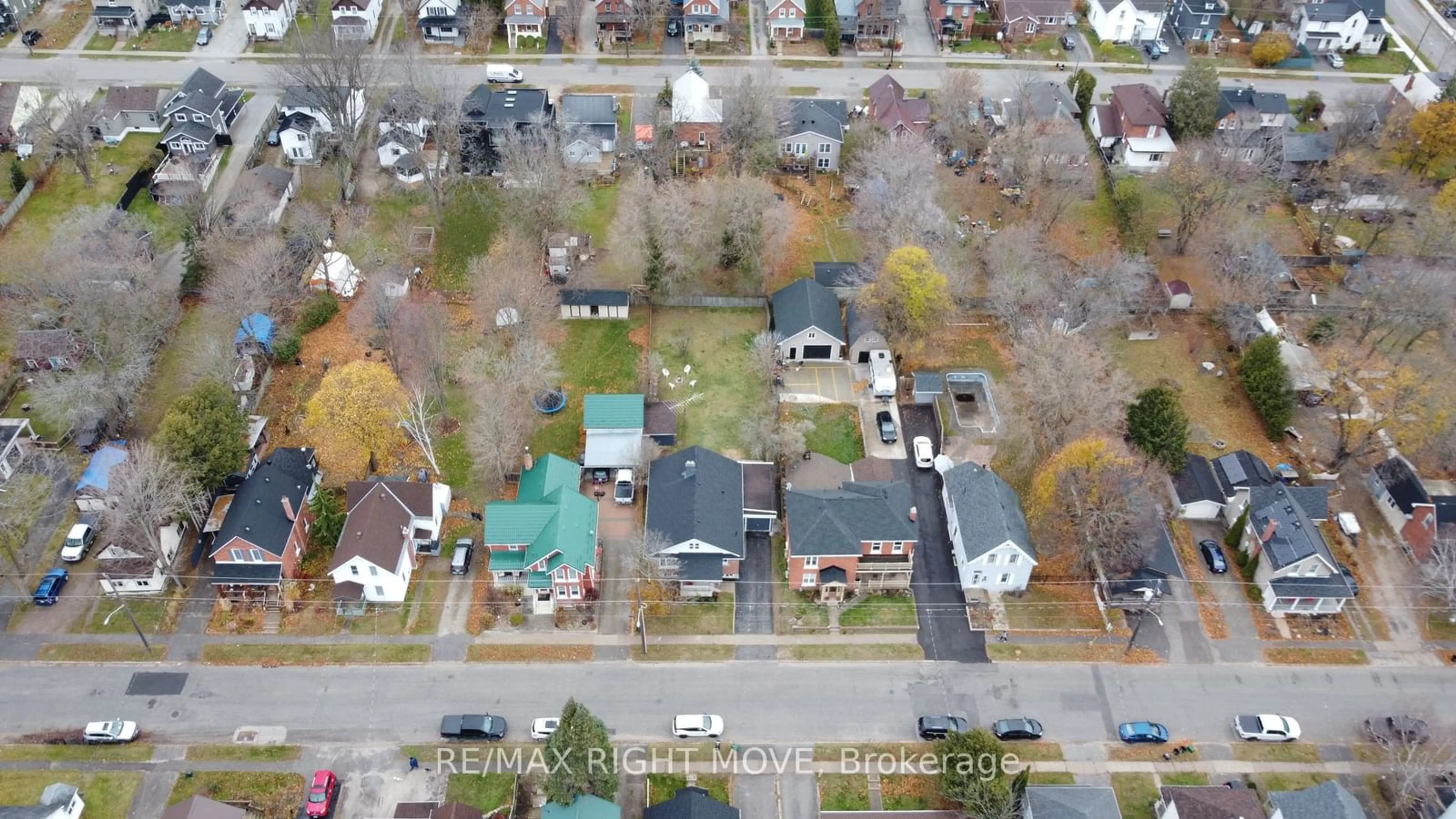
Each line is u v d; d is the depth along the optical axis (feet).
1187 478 283.18
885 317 319.88
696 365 324.80
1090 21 506.07
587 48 477.36
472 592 259.19
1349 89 459.32
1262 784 225.35
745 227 333.62
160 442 257.96
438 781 222.89
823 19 480.64
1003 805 206.49
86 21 482.28
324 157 403.54
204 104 402.72
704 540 254.47
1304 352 323.57
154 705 234.17
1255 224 363.76
